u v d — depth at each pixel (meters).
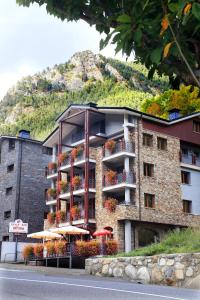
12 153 44.84
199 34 2.43
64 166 37.62
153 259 16.56
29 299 9.04
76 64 178.50
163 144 36.09
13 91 177.38
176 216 34.94
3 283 13.05
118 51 2.57
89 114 36.56
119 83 135.38
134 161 33.69
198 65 2.44
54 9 3.29
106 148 34.56
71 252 27.72
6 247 39.19
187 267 15.06
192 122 38.50
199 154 39.09
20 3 3.18
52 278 15.95
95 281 15.13
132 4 2.64
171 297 9.99
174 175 35.78
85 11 3.20
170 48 2.40
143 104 54.91
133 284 14.43
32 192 44.03
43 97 166.50
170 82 2.75
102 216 33.56
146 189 33.59
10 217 43.16
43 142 42.97
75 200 38.19
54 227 37.22
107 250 29.30
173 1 2.33
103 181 34.41
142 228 33.62
